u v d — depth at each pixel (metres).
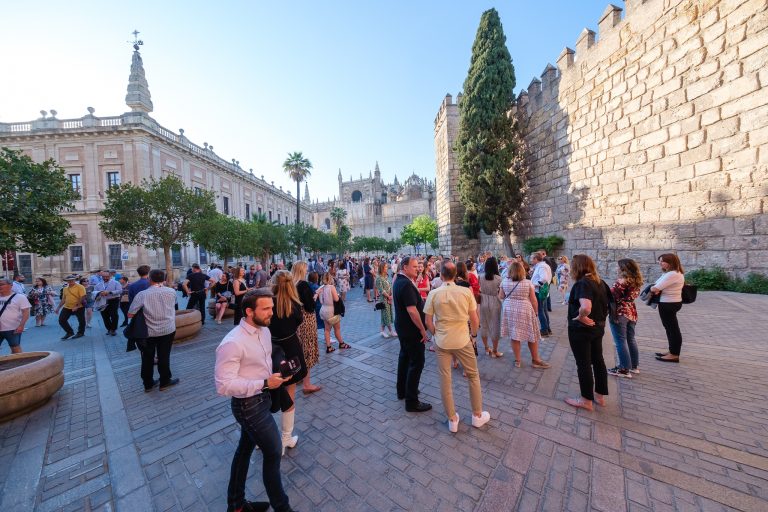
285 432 3.10
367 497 2.46
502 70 17.09
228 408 4.14
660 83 9.82
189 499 2.56
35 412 4.14
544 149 15.49
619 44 11.23
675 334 4.67
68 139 27.62
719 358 4.70
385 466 2.82
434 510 2.31
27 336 8.95
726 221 8.24
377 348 6.60
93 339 8.37
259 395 2.27
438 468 2.75
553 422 3.35
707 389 3.82
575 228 13.43
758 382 3.90
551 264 12.52
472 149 17.61
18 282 10.45
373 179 95.56
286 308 3.22
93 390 4.85
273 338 3.19
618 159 11.36
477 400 3.31
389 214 89.38
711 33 8.46
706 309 7.13
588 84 12.68
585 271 3.59
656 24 9.89
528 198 16.88
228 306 10.20
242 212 42.34
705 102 8.64
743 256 7.92
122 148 27.62
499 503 2.33
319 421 3.66
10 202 6.86
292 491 2.56
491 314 5.59
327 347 6.40
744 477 2.43
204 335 8.20
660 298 4.82
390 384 4.68
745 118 7.81
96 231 27.56
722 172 8.30
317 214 95.56
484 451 2.94
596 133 12.33
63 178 8.07
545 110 15.36
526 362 5.26
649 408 3.49
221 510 2.45
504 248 19.03
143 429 3.67
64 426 3.79
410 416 3.67
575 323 3.57
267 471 2.24
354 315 10.46
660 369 4.46
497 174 17.06
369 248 69.81
